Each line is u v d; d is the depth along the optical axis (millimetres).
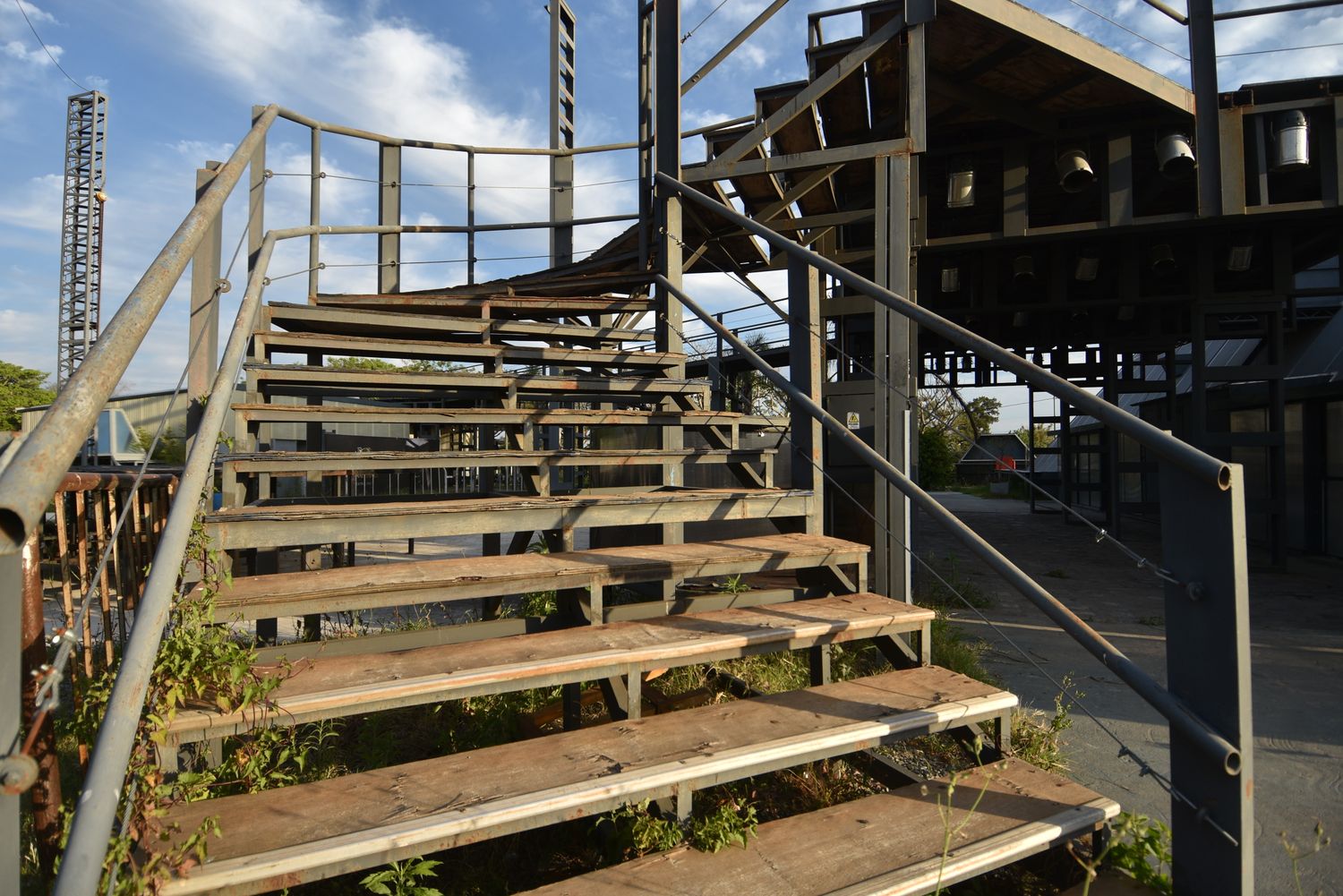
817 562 2828
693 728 1987
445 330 4266
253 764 1824
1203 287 8047
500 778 1686
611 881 1550
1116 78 5637
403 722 3068
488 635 2320
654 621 2449
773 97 5035
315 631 3574
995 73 5707
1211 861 1541
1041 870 2020
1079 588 6867
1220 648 1503
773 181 5102
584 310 4703
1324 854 2234
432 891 1523
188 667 1630
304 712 1688
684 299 4184
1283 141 5914
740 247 6953
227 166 2156
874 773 2445
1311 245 8352
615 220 6711
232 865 1322
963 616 5508
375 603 2096
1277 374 7996
